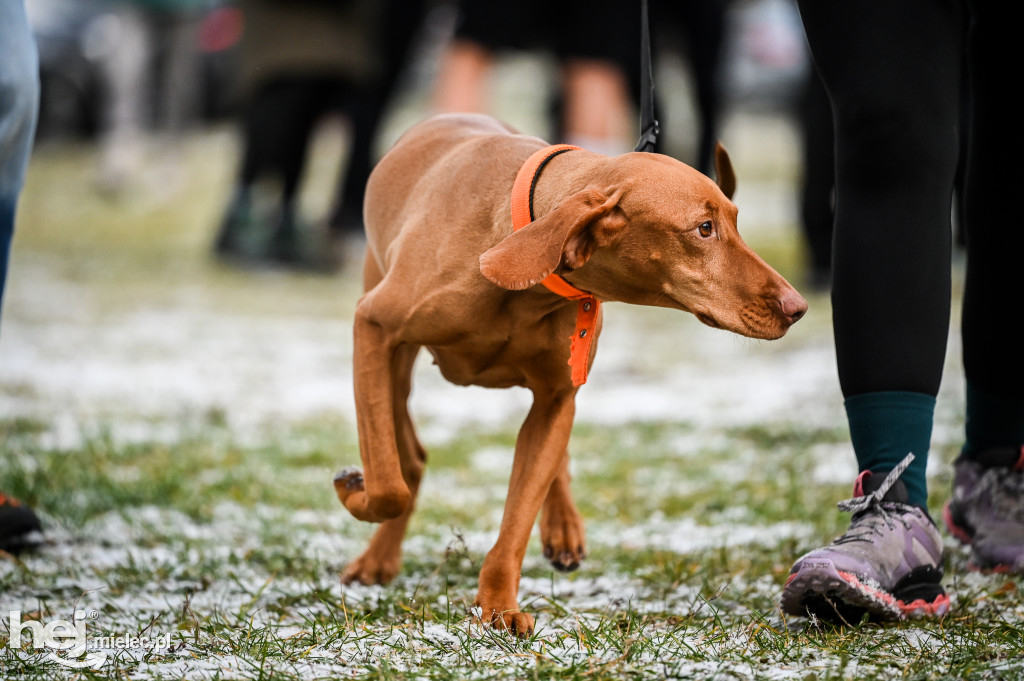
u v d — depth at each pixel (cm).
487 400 1103
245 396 1066
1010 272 534
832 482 755
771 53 3725
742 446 890
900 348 466
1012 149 525
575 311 477
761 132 3444
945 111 473
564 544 555
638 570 571
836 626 458
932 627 451
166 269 1867
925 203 470
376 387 489
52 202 2512
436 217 483
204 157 2795
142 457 821
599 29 1443
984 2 518
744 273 440
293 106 1767
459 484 792
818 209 1573
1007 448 557
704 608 502
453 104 1510
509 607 464
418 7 1741
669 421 991
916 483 473
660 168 445
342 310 1559
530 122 3056
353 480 526
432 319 475
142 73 2527
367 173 1833
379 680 385
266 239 1855
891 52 468
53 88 3050
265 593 533
